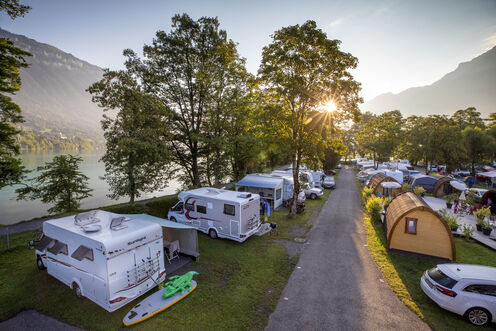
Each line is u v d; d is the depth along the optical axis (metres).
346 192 28.94
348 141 73.25
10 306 7.40
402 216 11.63
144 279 7.96
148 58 21.67
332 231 15.02
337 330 6.62
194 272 8.98
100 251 6.96
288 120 16.41
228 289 8.59
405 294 8.30
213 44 22.11
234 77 23.22
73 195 19.02
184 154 24.39
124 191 16.64
